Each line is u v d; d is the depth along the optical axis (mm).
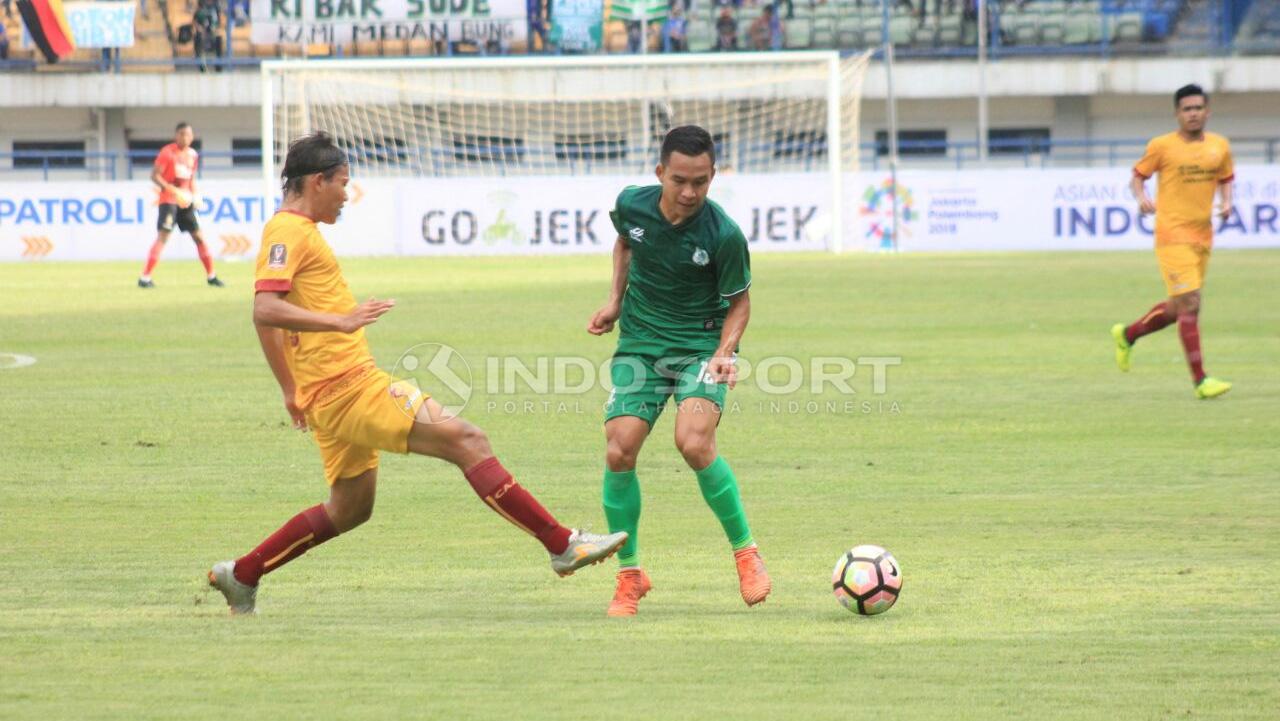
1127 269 87250
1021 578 20516
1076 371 44000
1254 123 141000
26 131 139750
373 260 102688
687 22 135625
